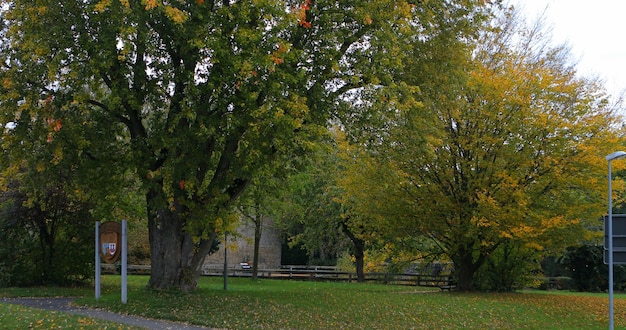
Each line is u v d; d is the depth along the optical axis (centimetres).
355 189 2342
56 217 2306
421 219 2308
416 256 2861
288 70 1491
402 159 2170
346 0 1573
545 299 2180
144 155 1573
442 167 2220
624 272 3350
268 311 1552
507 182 2073
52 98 1516
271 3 1408
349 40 1638
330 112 1644
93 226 2345
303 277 3759
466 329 1547
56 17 1462
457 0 1750
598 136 2094
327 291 2130
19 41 1520
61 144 1509
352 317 1550
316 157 1767
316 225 3562
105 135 1614
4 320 1135
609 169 1387
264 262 5266
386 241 2655
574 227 2178
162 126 1534
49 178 1727
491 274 2605
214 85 1452
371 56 1617
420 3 1669
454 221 2248
